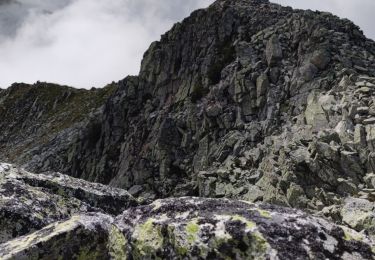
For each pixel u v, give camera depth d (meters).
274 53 53.12
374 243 7.26
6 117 159.50
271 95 49.59
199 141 53.50
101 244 9.03
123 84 76.56
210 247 7.21
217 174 45.50
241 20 65.12
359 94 41.34
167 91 67.00
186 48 68.44
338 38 52.31
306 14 56.75
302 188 34.59
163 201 8.46
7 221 10.81
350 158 34.75
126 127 69.50
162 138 56.31
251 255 6.98
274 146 41.25
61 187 13.83
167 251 7.57
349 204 29.75
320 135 37.78
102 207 14.17
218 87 55.88
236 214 7.60
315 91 45.38
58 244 8.65
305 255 6.87
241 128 50.09
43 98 157.12
